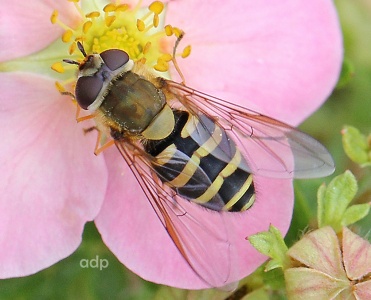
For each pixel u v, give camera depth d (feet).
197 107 0.24
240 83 0.26
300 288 0.24
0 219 0.24
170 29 0.25
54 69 0.25
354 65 0.31
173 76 0.26
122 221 0.25
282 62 0.26
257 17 0.26
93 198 0.25
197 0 0.25
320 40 0.26
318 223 0.25
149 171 0.24
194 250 0.23
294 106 0.26
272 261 0.24
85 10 0.25
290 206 0.25
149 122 0.24
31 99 0.25
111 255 0.28
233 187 0.24
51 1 0.25
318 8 0.26
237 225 0.24
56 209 0.24
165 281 0.25
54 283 0.28
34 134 0.25
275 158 0.24
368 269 0.24
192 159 0.24
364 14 0.31
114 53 0.24
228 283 0.24
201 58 0.26
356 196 0.27
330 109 0.31
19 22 0.24
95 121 0.24
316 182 0.28
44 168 0.25
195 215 0.24
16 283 0.28
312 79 0.26
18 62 0.25
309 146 0.24
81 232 0.24
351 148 0.26
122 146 0.24
